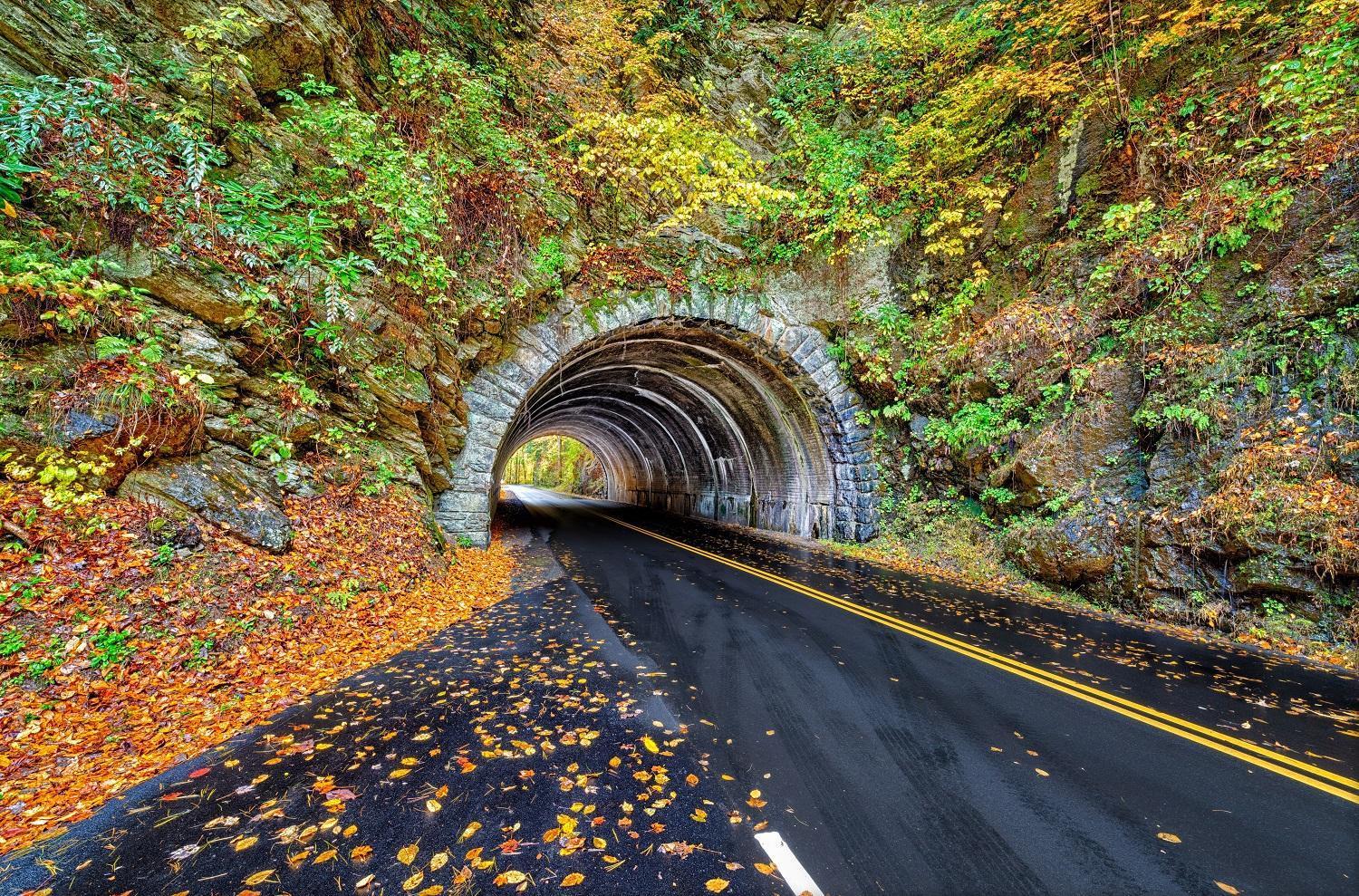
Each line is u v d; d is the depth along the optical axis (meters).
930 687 5.04
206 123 6.96
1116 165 10.77
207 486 5.86
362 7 9.17
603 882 2.48
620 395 24.06
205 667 4.43
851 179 14.01
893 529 14.42
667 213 14.60
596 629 6.68
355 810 2.96
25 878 2.38
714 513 24.67
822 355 15.32
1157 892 2.51
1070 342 10.69
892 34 14.54
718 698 4.65
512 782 3.28
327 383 8.11
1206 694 5.08
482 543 11.91
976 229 12.66
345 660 5.28
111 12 6.31
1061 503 9.95
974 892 2.48
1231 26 9.22
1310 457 7.11
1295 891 2.54
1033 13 12.17
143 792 3.06
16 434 4.66
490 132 10.40
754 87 16.91
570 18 12.94
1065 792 3.35
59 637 3.91
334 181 8.45
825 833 2.88
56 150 5.38
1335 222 7.70
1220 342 8.45
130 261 5.86
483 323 11.24
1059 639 6.81
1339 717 4.60
